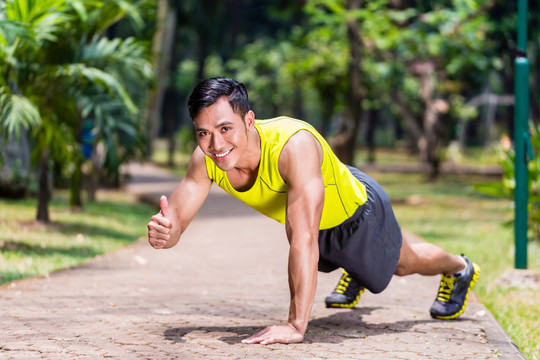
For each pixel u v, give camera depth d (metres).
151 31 9.62
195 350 3.62
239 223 11.68
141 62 8.48
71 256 7.31
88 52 8.23
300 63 23.16
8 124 7.52
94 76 7.62
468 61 17.58
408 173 28.20
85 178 14.30
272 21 45.75
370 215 3.97
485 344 3.99
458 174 27.25
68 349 3.56
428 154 24.20
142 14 9.44
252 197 3.76
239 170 3.65
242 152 3.41
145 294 5.36
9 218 9.77
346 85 22.50
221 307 4.93
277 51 32.16
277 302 5.20
